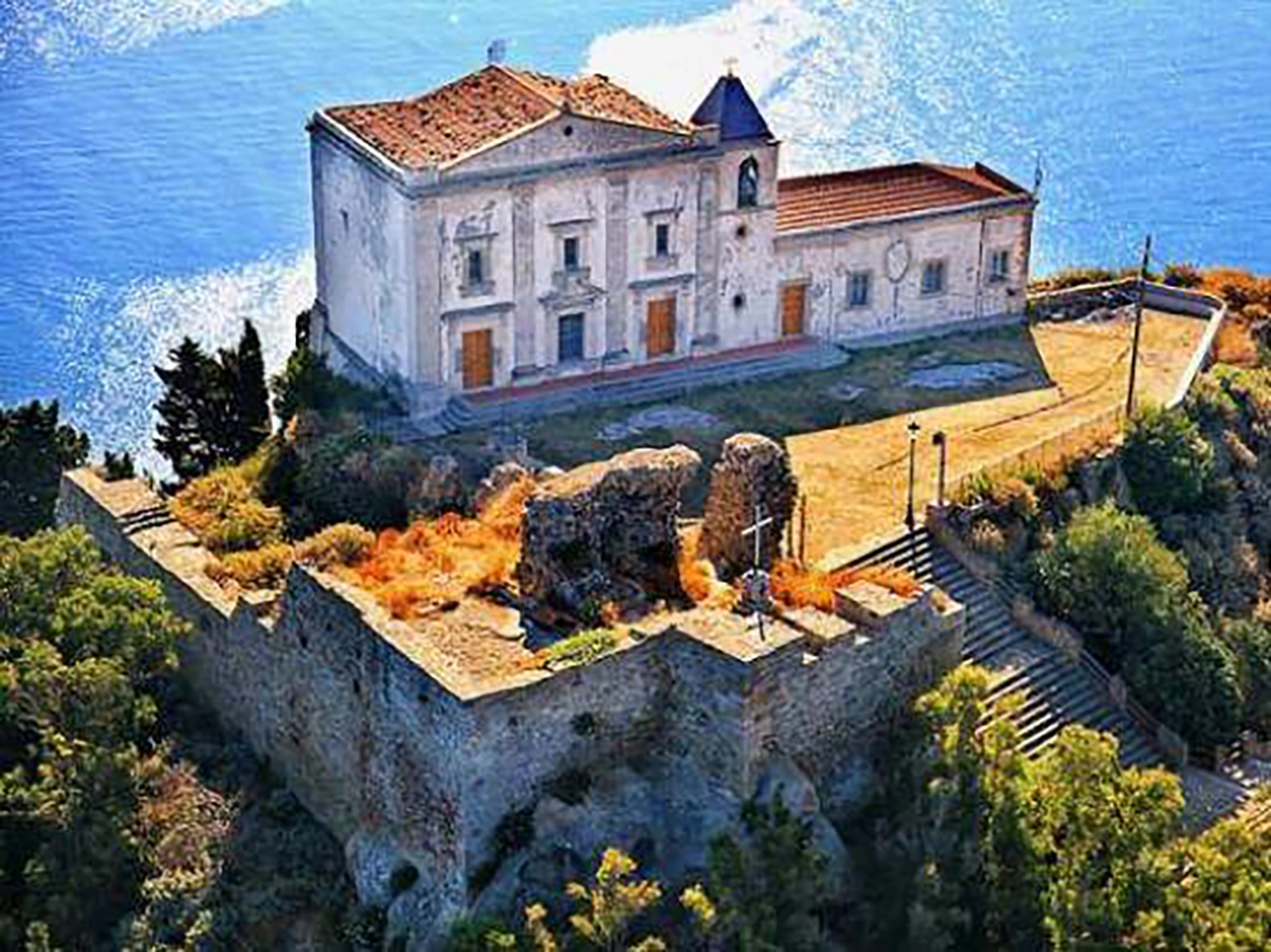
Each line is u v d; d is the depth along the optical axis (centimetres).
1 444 7112
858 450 6800
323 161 7344
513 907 4569
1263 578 6688
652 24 13062
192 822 5094
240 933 4847
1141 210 10681
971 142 11569
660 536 5269
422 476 6162
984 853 4662
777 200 7712
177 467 7162
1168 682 5731
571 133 6950
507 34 12675
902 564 5928
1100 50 13088
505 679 4588
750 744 4719
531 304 7094
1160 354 7775
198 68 12350
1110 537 5897
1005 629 5794
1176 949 4450
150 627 5338
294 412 7094
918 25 13438
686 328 7488
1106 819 4581
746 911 4459
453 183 6750
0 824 5059
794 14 13412
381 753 4816
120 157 11162
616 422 7044
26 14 13188
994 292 8106
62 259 10062
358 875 4881
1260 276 9119
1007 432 6950
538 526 5106
